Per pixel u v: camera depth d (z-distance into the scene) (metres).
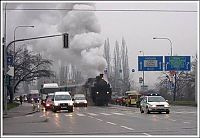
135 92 74.00
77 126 23.92
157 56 67.25
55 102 45.88
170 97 88.19
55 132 20.14
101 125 24.52
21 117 35.31
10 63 40.38
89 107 66.44
